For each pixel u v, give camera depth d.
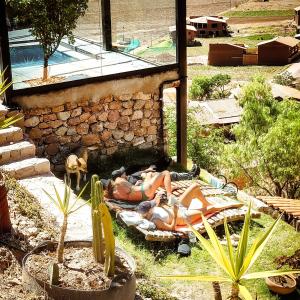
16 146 9.33
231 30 68.12
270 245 9.35
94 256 5.58
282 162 16.70
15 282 5.49
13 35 11.32
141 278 6.84
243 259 4.45
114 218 9.72
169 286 7.74
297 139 16.44
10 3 11.09
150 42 13.09
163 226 9.08
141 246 8.93
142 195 9.80
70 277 5.27
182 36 12.60
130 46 13.47
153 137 12.91
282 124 16.72
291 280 8.18
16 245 6.17
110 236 5.20
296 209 11.18
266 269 8.52
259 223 10.16
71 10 11.28
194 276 4.36
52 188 8.53
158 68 12.45
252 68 47.53
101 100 11.84
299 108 18.62
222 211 9.82
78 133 11.71
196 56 53.19
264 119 18.02
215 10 85.62
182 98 13.17
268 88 18.98
